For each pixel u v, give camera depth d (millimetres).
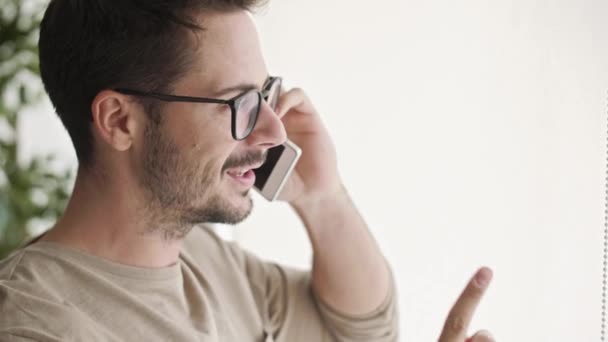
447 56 1326
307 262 1692
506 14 1235
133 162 970
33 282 905
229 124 957
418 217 1407
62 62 973
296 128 1224
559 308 1192
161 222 991
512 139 1245
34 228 2205
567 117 1152
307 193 1224
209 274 1166
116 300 946
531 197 1225
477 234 1320
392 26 1399
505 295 1281
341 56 1477
